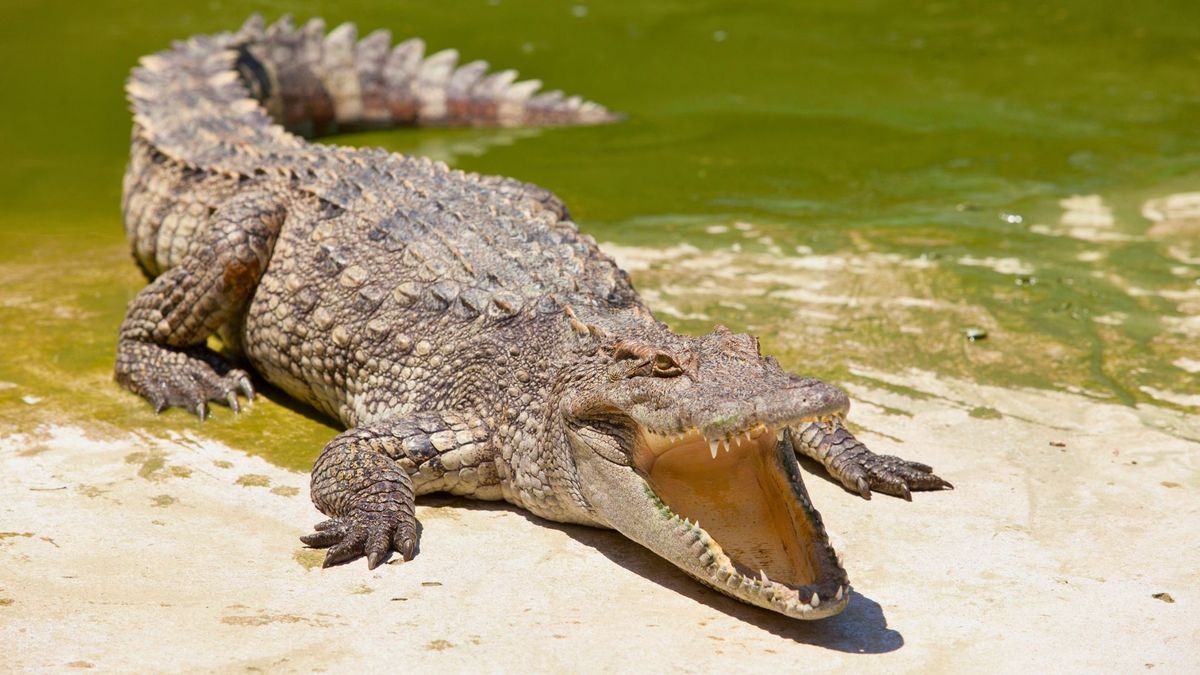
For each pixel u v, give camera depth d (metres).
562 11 52.19
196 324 23.20
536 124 40.47
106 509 18.36
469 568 17.19
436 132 39.97
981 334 25.22
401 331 21.03
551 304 20.08
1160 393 22.69
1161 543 17.75
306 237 23.08
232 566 16.91
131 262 29.09
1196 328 25.50
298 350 22.31
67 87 42.41
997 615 15.98
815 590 14.69
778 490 16.03
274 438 21.39
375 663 14.61
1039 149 37.44
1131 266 28.89
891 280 28.20
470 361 20.08
